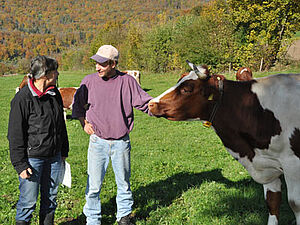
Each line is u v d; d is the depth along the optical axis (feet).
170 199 15.67
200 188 16.43
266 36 76.79
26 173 10.36
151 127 35.14
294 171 10.33
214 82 10.81
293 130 10.04
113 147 12.05
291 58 88.58
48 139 10.77
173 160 22.16
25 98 10.19
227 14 88.53
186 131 32.30
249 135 10.95
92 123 11.92
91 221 12.64
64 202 15.87
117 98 11.73
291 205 10.45
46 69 10.07
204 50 92.17
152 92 62.03
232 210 14.02
